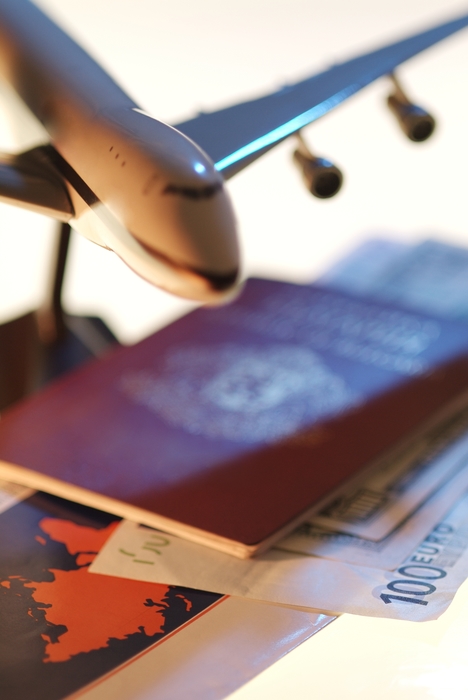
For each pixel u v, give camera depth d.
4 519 0.31
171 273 0.22
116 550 0.29
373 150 0.74
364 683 0.23
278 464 0.32
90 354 0.43
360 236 0.56
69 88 0.27
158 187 0.22
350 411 0.35
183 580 0.27
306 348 0.40
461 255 0.52
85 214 0.24
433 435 0.36
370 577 0.27
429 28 0.36
